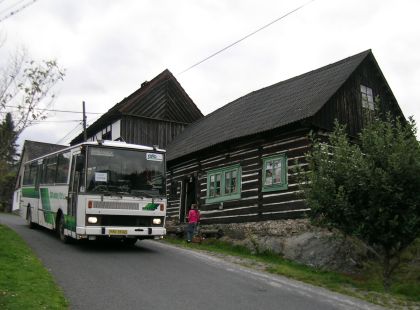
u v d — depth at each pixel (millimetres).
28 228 20719
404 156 10875
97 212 13164
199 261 13266
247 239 17922
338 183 11812
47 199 17391
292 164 17312
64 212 15062
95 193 13227
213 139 21984
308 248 15453
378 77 20531
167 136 31453
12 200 45812
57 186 16078
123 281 9727
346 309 8586
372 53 20172
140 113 30625
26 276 9203
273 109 20422
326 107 17688
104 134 33188
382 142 11398
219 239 19266
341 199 11156
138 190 13828
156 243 17781
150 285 9477
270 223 17688
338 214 11711
